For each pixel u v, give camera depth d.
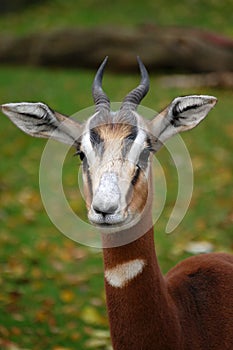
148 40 16.58
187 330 5.23
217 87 14.95
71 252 9.63
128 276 4.91
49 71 17.05
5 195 11.37
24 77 16.59
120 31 16.98
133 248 4.89
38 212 10.87
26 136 13.54
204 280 5.52
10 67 17.53
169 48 16.30
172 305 5.15
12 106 5.19
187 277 5.52
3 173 12.21
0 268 9.19
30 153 12.96
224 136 13.09
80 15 22.14
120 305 4.95
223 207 10.70
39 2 23.94
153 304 4.95
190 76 15.76
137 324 4.94
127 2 22.66
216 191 11.19
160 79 15.66
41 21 22.02
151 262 4.95
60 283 8.85
